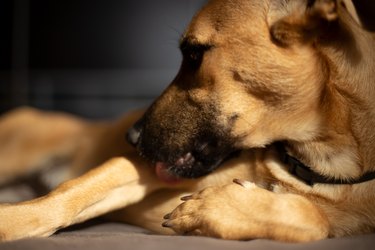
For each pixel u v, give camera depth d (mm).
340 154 927
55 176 1300
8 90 2016
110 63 2010
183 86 961
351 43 916
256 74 922
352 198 927
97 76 2027
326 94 923
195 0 1947
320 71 922
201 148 952
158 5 1972
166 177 983
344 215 932
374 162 918
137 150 984
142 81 2023
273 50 917
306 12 903
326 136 928
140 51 2002
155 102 988
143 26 1991
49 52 2014
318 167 936
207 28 938
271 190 961
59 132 1328
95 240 850
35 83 2023
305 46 916
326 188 934
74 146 1279
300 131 935
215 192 893
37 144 1341
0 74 2018
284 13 914
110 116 2051
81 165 1245
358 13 867
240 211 874
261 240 854
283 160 961
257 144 949
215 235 867
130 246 826
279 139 948
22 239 859
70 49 2014
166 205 1007
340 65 915
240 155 991
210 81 937
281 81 919
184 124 954
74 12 1998
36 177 1341
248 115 935
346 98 917
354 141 921
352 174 925
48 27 2004
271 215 875
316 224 892
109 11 1992
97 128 1272
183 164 965
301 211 891
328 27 910
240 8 932
